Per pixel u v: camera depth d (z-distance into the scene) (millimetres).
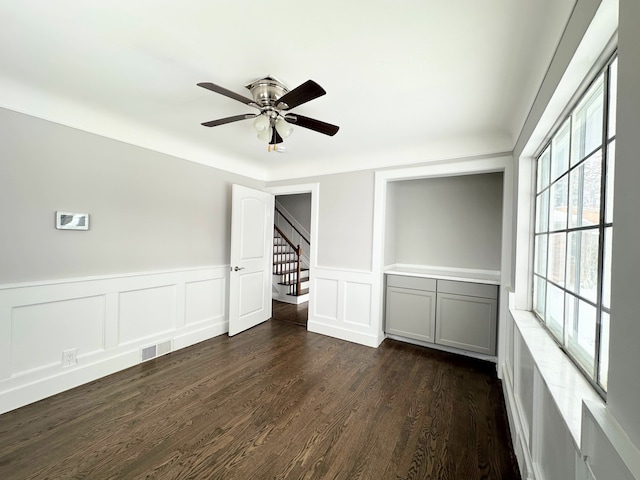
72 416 1933
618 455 537
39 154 2104
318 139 2832
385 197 3365
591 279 1091
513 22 1243
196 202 3266
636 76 587
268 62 1597
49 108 2135
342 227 3537
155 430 1808
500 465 1581
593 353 1048
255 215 3889
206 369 2650
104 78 1840
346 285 3502
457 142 2771
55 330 2205
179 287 3102
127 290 2652
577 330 1218
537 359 1243
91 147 2387
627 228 611
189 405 2082
